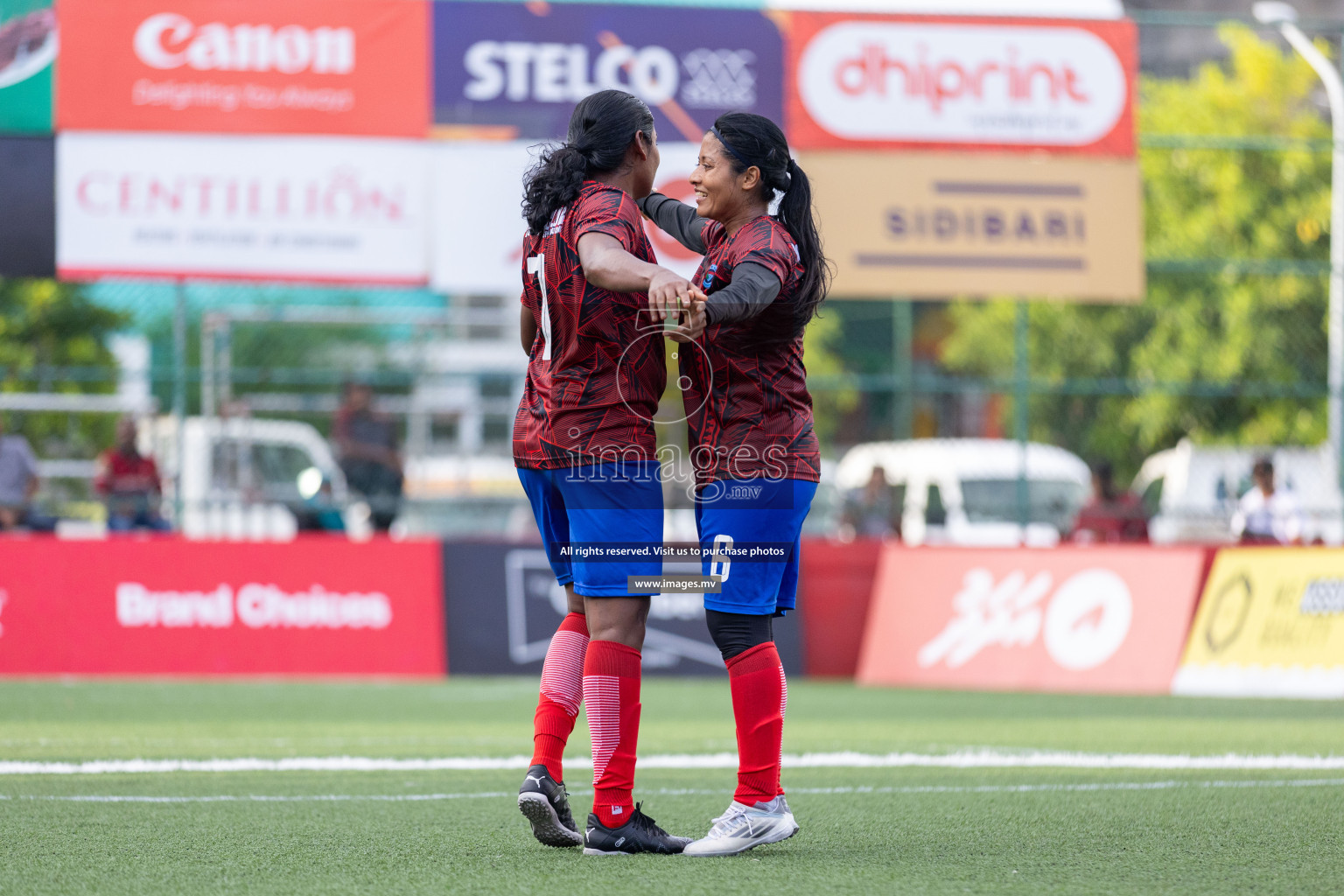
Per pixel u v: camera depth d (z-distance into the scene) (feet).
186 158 81.61
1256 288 144.25
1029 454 121.90
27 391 119.14
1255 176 146.30
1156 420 148.97
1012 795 36.22
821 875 25.11
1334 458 92.43
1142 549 77.61
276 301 142.31
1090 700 70.13
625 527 27.48
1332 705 66.85
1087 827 31.04
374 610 80.07
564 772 40.45
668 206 30.53
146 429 97.66
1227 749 47.67
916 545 84.64
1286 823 31.53
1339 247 94.48
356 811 33.24
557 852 27.73
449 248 83.15
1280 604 73.67
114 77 81.10
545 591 81.82
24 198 80.79
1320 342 144.36
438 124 83.05
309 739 49.75
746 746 27.81
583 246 26.27
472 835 29.91
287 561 79.77
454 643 80.28
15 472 88.63
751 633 27.94
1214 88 150.92
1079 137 86.89
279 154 82.23
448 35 83.05
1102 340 155.43
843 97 85.05
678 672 80.33
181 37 81.51
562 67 83.51
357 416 92.94
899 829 30.81
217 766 41.81
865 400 188.55
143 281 81.82
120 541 78.54
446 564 81.30
